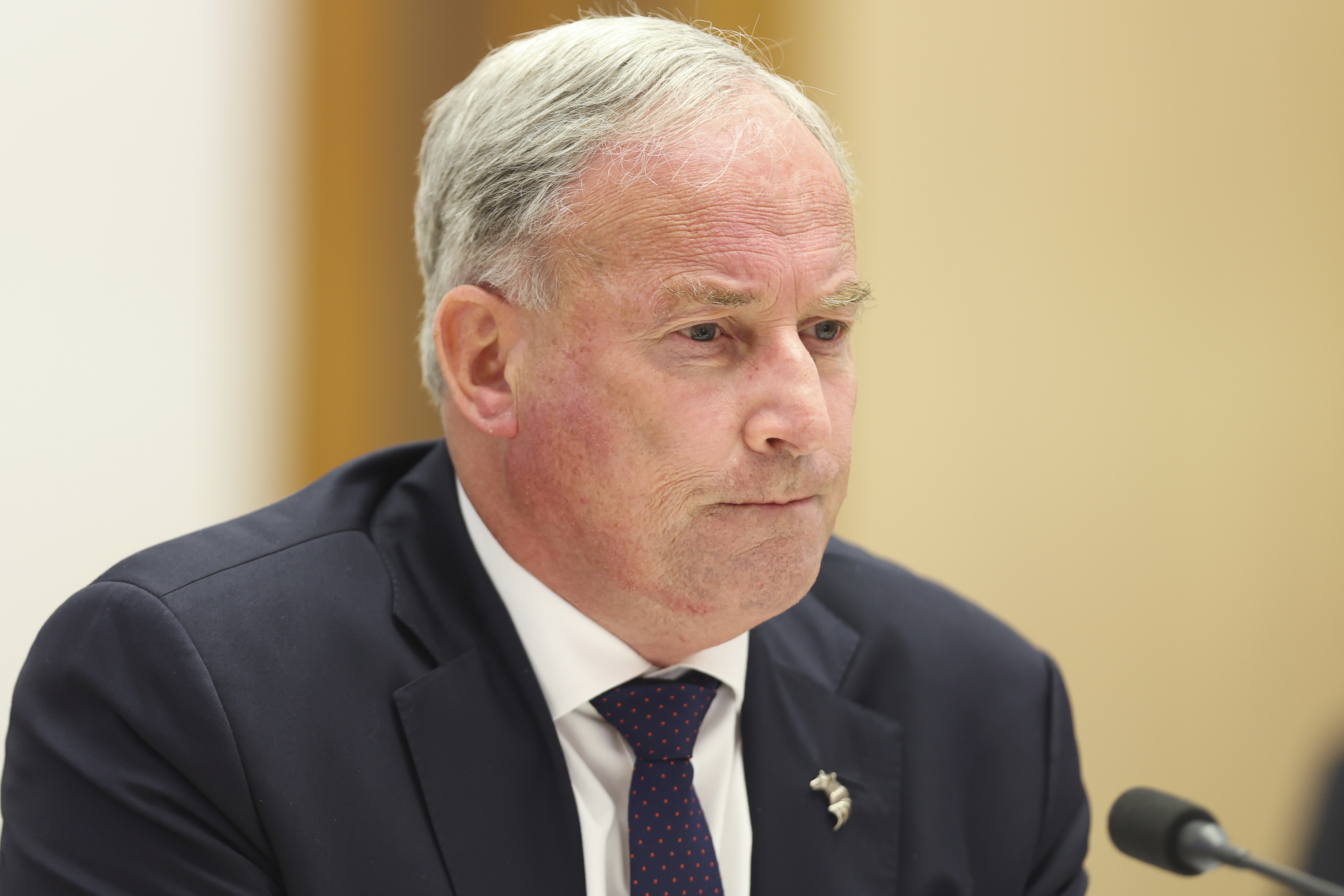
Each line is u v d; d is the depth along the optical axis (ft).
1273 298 37.86
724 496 13.52
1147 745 37.58
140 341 28.96
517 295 14.14
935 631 17.92
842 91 35.35
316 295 31.99
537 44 14.82
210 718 13.43
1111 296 37.35
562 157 13.76
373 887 13.55
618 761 14.94
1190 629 37.65
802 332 14.16
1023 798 17.43
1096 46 37.14
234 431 30.50
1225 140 37.58
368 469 17.22
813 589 18.07
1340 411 37.86
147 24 28.84
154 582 14.40
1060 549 37.27
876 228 35.83
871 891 15.79
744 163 13.51
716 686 15.49
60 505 28.02
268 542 15.43
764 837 15.35
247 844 13.44
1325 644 38.06
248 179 30.58
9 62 27.20
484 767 14.44
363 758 13.98
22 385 27.53
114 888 13.20
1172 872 14.48
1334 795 28.68
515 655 14.98
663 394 13.43
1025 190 36.88
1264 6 37.65
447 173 15.21
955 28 36.27
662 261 13.33
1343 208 37.83
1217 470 37.70
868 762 16.44
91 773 13.43
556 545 14.49
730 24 34.06
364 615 14.85
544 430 14.14
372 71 32.09
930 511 36.65
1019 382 37.01
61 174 27.86
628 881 14.49
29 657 14.66
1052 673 18.58
